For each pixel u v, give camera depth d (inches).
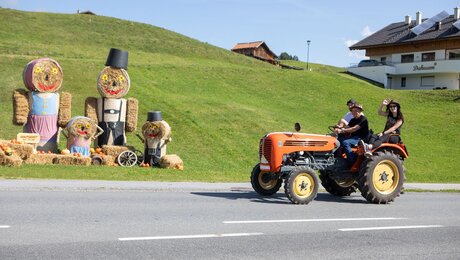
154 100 1331.2
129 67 1720.0
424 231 362.3
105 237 294.0
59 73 779.4
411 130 1565.0
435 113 1813.5
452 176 999.6
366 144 499.8
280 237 319.3
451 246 316.8
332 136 512.7
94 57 2062.0
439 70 2516.0
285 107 1643.7
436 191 667.4
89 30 2780.5
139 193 501.7
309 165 489.1
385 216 421.7
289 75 2060.8
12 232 295.9
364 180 494.9
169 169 749.3
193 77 1797.5
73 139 755.4
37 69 757.9
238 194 529.0
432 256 288.5
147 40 2755.9
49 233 297.7
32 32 2522.1
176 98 1432.1
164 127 789.9
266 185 523.2
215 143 1121.4
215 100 1515.7
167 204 431.8
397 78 2696.9
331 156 503.2
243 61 2746.1
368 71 2687.0
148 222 345.4
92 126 764.0
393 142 523.5
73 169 655.1
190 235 310.7
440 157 1293.1
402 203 517.3
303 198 470.9
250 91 1772.9
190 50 2706.7
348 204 490.9
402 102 1942.7
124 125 822.5
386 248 303.1
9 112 1094.4
